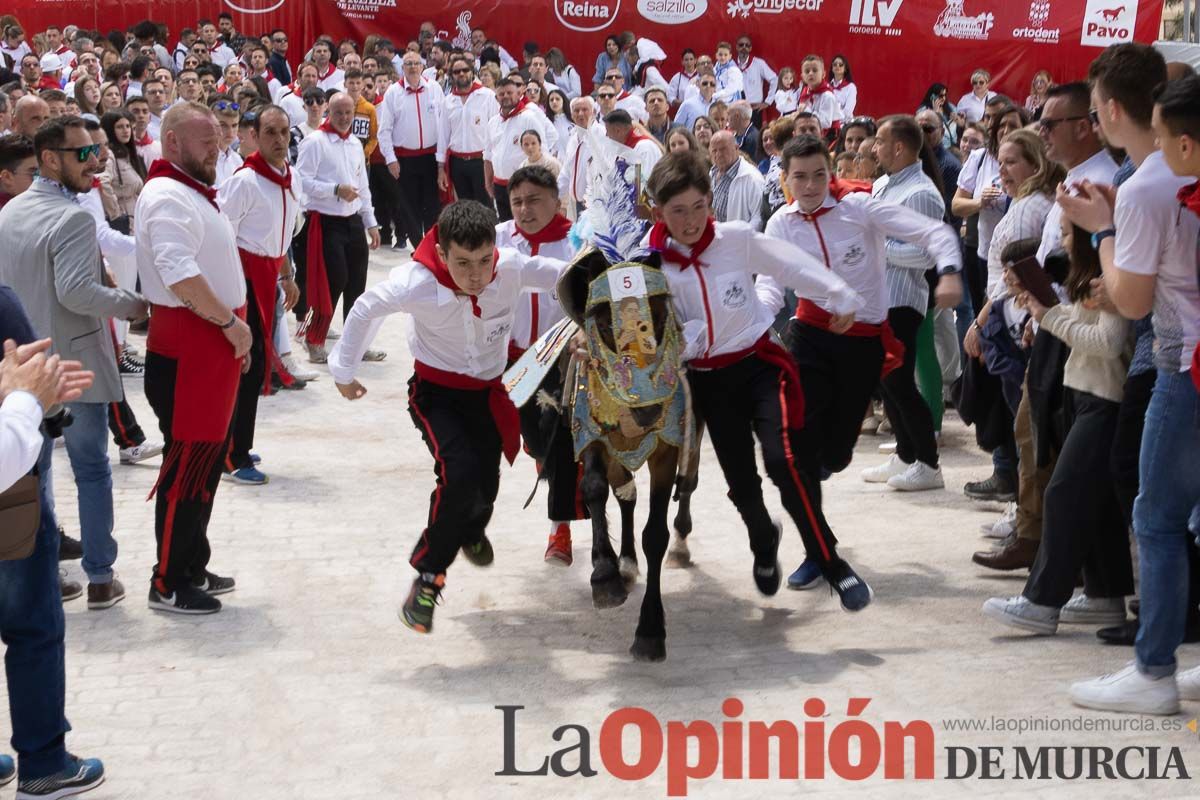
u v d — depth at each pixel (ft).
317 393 32.32
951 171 29.37
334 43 63.82
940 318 29.45
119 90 45.65
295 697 15.74
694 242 16.55
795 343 19.63
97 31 63.00
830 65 61.98
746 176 29.96
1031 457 19.39
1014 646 17.04
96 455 18.29
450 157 51.24
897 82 61.72
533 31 63.21
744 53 61.98
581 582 20.01
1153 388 14.35
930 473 24.63
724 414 17.28
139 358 33.86
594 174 16.42
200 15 64.59
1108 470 16.35
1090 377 16.30
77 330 17.79
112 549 18.69
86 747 14.42
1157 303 13.94
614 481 17.42
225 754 14.25
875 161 26.63
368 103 50.80
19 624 13.15
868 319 19.40
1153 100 13.70
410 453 27.32
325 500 24.00
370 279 46.29
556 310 19.61
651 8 62.49
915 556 20.99
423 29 61.82
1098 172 17.54
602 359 15.97
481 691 15.90
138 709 15.40
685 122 58.34
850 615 18.44
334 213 34.35
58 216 17.53
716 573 20.42
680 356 16.30
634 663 16.79
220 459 18.42
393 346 37.63
